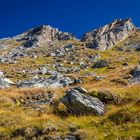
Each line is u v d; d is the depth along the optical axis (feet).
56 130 73.87
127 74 190.39
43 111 99.86
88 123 78.69
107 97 98.58
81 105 90.22
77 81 215.51
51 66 556.92
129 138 65.05
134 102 88.17
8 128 80.18
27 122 82.84
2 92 133.28
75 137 69.10
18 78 377.50
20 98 127.34
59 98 103.60
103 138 67.46
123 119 75.77
